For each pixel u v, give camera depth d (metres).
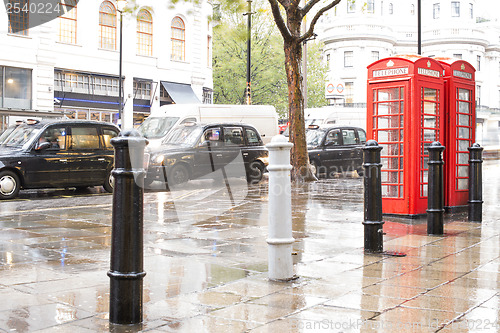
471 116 10.76
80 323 3.75
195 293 4.55
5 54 28.27
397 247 6.67
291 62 16.47
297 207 10.66
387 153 9.62
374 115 9.72
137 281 3.76
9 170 12.59
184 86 37.84
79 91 32.12
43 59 29.92
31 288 4.70
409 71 9.32
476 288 4.68
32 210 10.35
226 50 43.66
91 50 32.47
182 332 3.57
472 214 8.91
